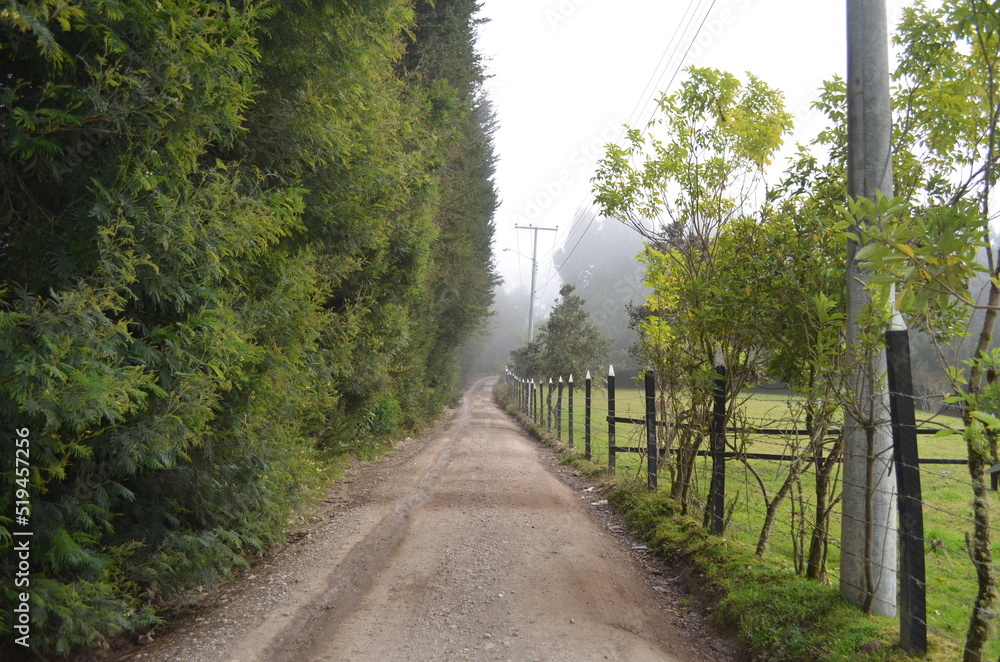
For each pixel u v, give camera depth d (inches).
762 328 214.8
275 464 269.6
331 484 402.0
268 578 224.5
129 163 148.6
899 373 141.0
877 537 163.0
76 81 144.1
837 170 211.6
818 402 198.7
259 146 233.9
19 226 144.6
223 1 184.1
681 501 287.7
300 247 272.5
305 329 272.1
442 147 491.8
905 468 139.2
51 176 144.9
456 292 974.4
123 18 132.1
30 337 129.5
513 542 265.4
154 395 172.2
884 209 117.3
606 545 268.8
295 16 205.6
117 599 175.8
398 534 280.5
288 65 223.0
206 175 195.0
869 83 168.1
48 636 147.7
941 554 264.5
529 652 161.5
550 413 799.7
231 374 202.8
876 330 153.1
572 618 184.5
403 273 442.9
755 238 231.8
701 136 264.8
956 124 178.4
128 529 195.5
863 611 161.6
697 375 247.3
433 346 1031.0
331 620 184.1
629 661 158.4
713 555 221.1
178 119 158.4
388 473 463.2
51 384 128.8
